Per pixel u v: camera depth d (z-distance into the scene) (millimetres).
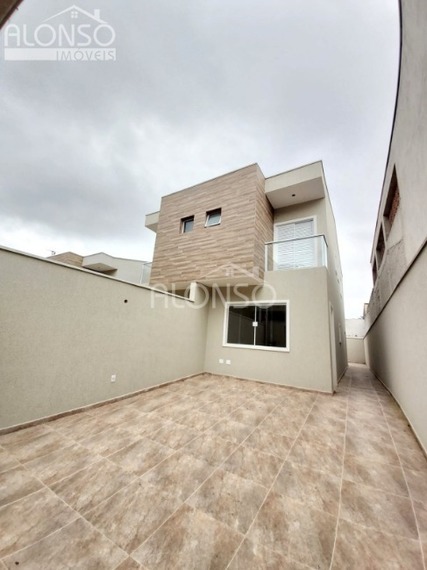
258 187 6273
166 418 3322
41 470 2006
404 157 3674
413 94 3039
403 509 1699
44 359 3014
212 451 2465
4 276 2670
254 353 6062
